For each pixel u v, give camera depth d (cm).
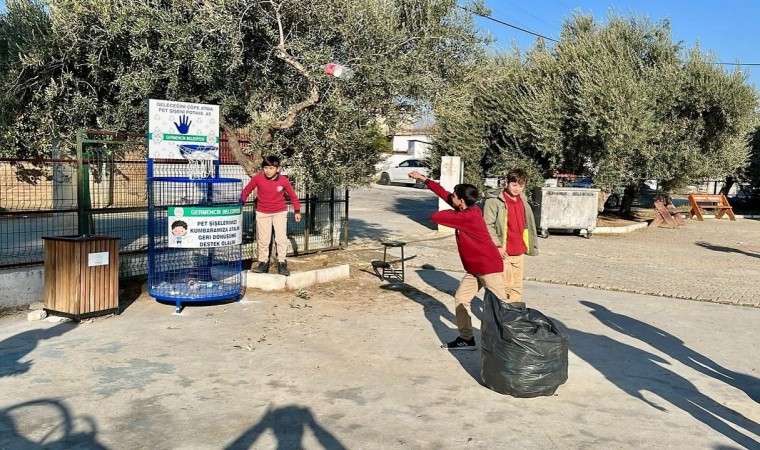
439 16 888
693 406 509
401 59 840
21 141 1068
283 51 803
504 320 512
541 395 510
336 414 465
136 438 417
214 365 564
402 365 584
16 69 939
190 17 817
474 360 606
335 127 863
